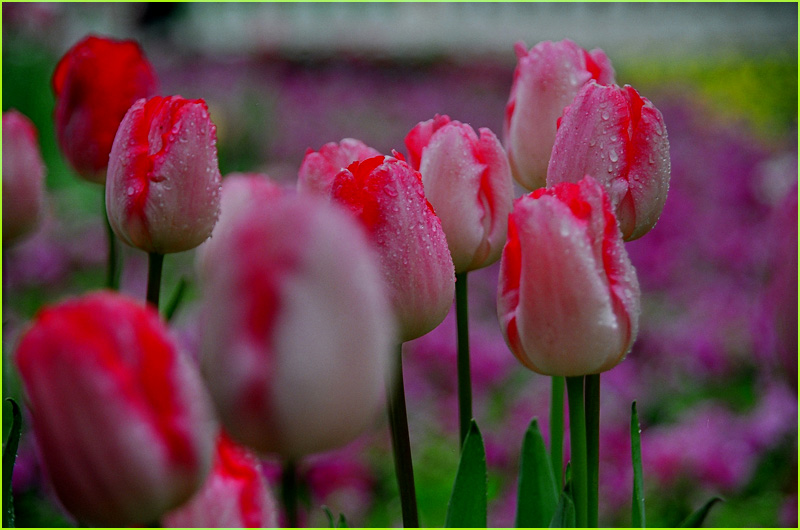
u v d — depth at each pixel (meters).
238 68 5.38
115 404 0.51
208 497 0.55
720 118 5.14
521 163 0.74
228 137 3.25
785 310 0.55
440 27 9.46
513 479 1.34
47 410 0.51
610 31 9.49
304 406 0.51
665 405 1.64
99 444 0.51
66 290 2.04
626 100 0.67
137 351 0.51
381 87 5.59
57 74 0.88
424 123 0.72
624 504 1.28
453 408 1.56
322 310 0.51
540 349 0.62
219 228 0.76
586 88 0.67
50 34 3.15
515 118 0.74
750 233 2.54
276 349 0.51
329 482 1.26
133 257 2.30
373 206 0.62
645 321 1.96
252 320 0.51
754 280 2.19
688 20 9.41
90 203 2.76
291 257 0.50
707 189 3.18
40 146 2.58
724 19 9.17
